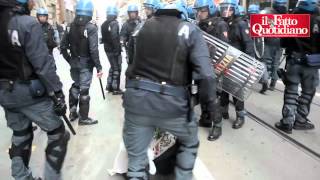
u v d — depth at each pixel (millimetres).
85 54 5039
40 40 2643
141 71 2570
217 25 4398
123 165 3576
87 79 5168
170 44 2480
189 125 2648
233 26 4812
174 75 2486
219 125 4625
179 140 2891
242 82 4012
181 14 2639
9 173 3701
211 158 4055
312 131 4926
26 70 2660
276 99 6688
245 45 4734
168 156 3107
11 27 2578
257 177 3619
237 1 4938
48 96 2818
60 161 3053
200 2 4531
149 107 2514
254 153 4203
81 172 3723
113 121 5449
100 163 3943
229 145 4445
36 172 3697
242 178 3598
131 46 2791
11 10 2607
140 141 2674
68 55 5281
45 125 2887
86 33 4926
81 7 4910
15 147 3029
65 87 8133
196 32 2512
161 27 2537
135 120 2592
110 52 7328
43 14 6852
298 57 4613
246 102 6488
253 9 6367
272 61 7254
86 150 4305
